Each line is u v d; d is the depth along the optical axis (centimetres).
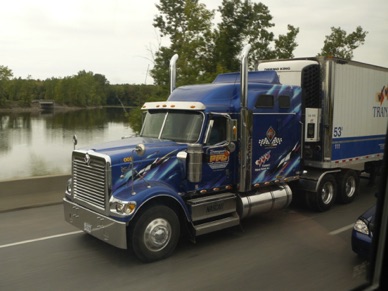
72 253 607
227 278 516
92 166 596
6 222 777
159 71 2239
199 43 2195
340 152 924
